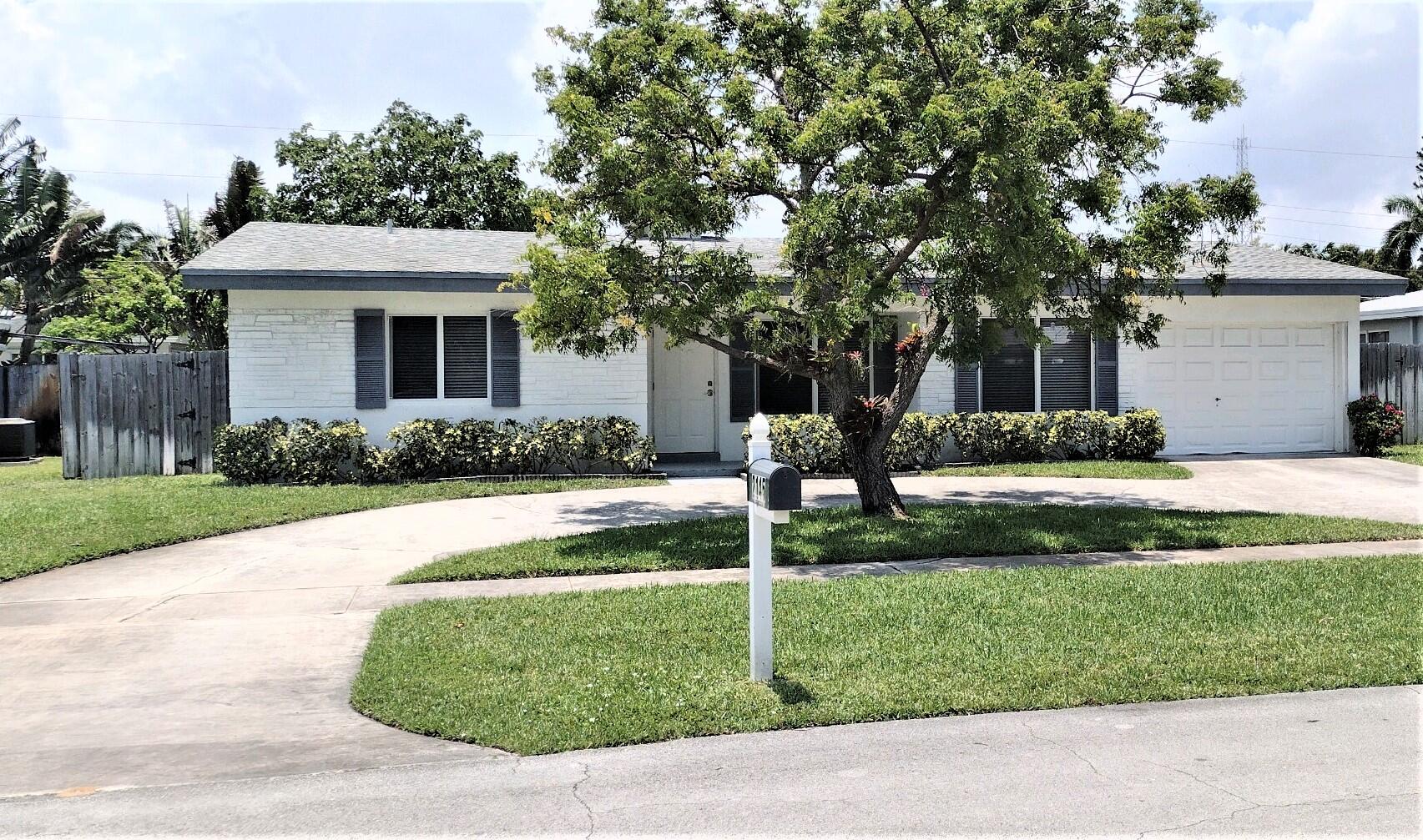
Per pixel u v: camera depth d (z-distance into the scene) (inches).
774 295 392.8
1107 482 554.9
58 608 296.7
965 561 351.9
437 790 169.0
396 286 557.3
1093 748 183.9
